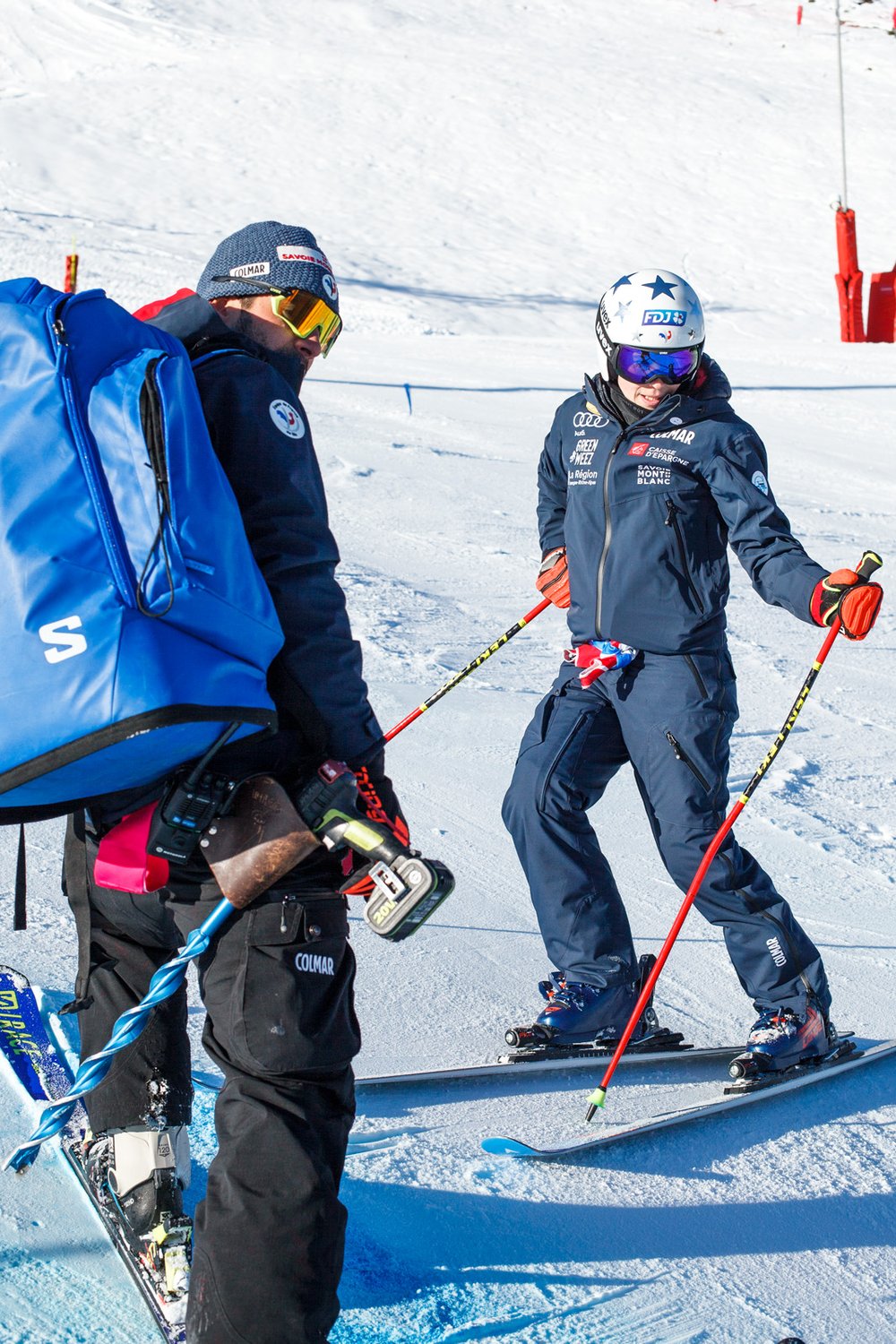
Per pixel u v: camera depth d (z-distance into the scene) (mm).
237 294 2834
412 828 5848
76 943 4406
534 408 19797
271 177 47375
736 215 46406
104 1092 2982
